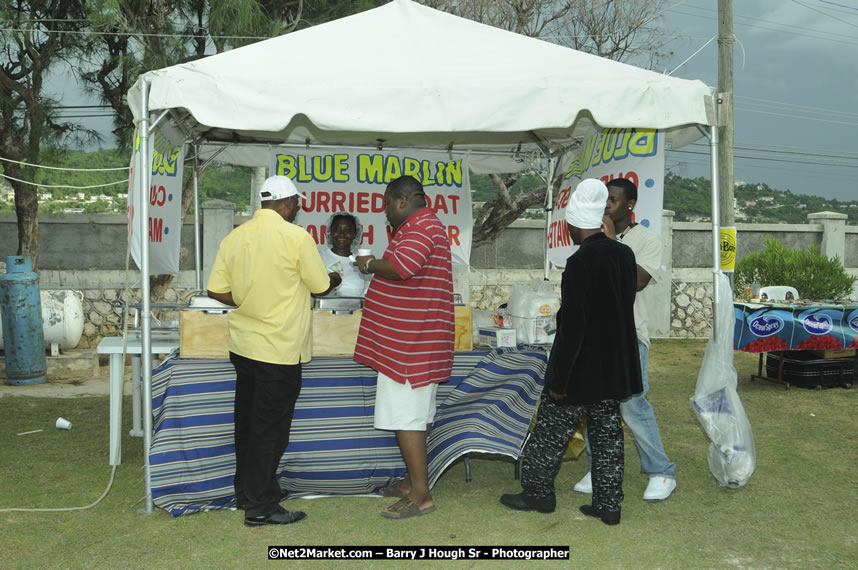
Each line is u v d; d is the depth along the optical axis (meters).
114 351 4.52
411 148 6.91
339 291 5.16
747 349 7.74
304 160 6.73
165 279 9.57
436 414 4.49
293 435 4.25
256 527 3.78
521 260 11.98
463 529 3.77
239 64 4.13
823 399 7.37
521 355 4.75
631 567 3.35
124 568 3.28
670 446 5.54
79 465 4.91
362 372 4.43
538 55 4.59
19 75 8.93
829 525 3.91
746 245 12.92
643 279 4.06
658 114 4.16
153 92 3.95
